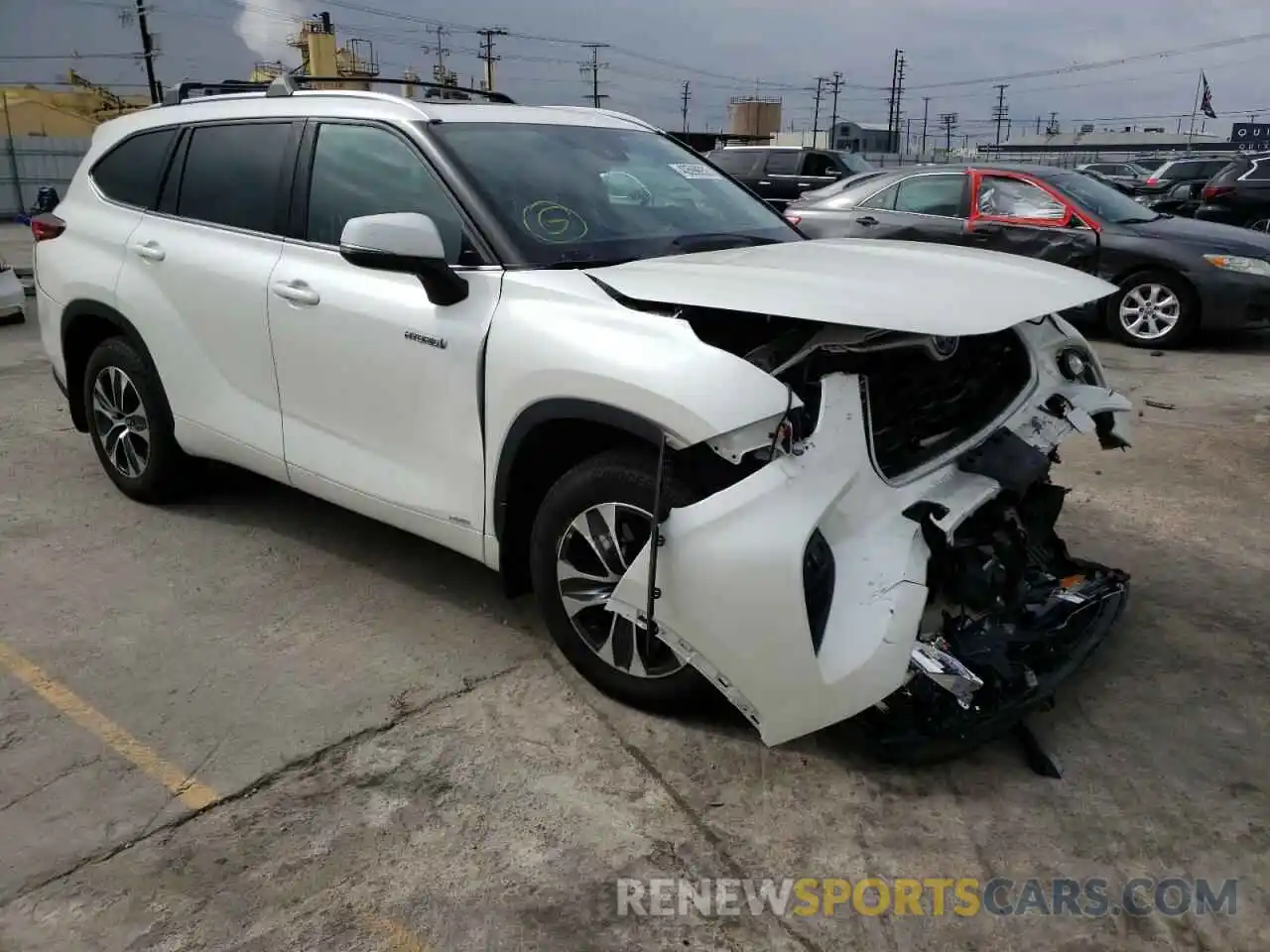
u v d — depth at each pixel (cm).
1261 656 348
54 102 4738
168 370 433
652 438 269
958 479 291
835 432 266
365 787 280
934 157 5691
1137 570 417
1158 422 642
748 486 260
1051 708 315
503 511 319
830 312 258
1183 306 870
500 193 336
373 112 366
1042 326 356
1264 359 850
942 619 295
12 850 255
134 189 454
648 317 283
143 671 339
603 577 303
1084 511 484
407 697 323
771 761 290
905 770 286
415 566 419
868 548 267
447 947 226
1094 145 7912
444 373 324
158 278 428
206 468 487
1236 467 548
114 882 245
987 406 329
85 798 274
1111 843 259
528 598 391
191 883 245
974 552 300
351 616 377
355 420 361
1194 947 228
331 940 228
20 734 303
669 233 359
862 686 255
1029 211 923
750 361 279
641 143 414
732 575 259
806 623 256
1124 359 850
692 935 230
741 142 3431
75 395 496
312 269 369
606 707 316
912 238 964
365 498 365
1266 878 247
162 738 302
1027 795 277
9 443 584
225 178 413
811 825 265
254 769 288
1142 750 297
